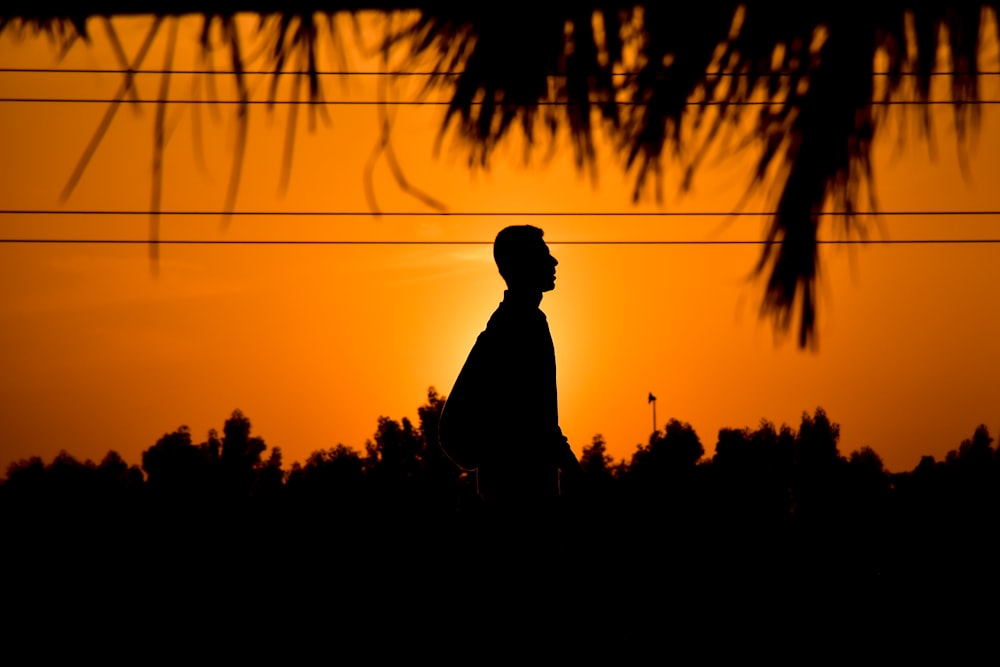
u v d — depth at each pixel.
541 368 9.84
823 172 4.52
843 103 4.57
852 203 4.53
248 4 5.08
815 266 4.39
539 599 9.70
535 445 9.69
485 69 5.02
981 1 4.66
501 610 9.73
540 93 5.02
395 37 5.05
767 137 4.64
